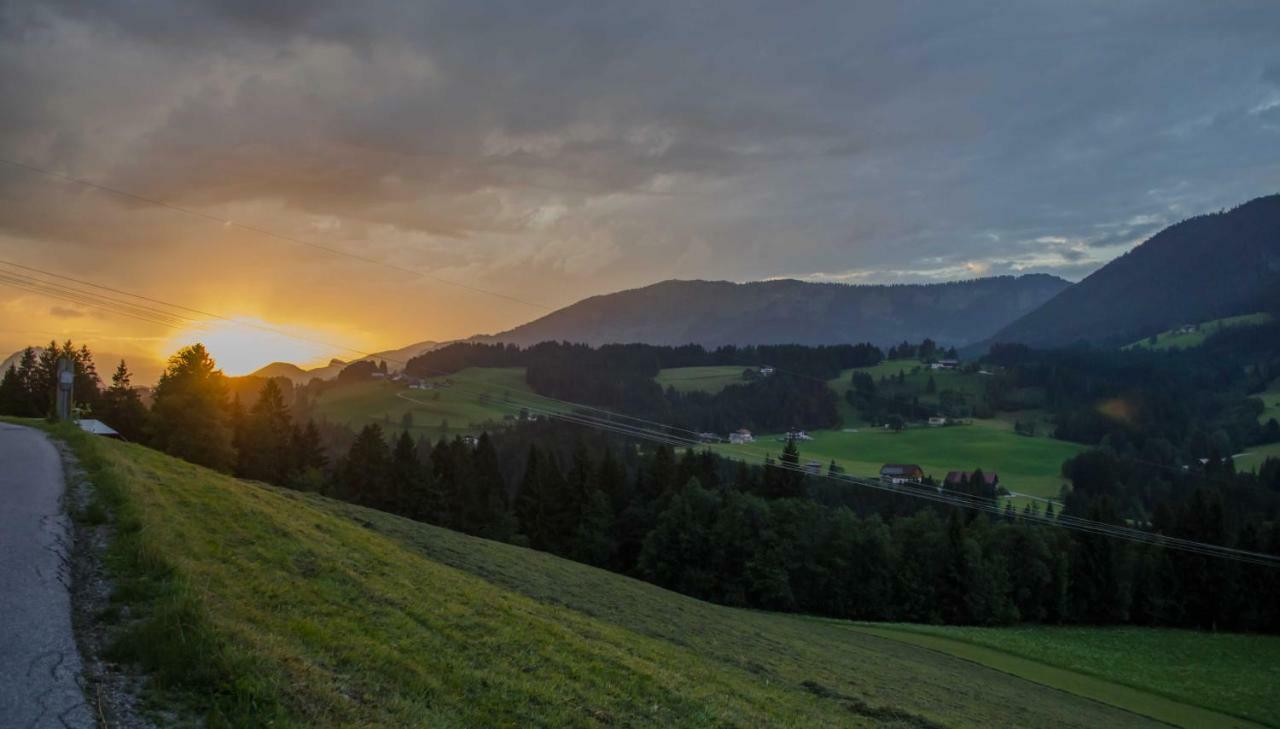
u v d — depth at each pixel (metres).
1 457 22.41
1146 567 95.31
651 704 17.09
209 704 9.57
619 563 101.12
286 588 15.69
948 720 29.78
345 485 100.50
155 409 82.62
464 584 24.72
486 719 12.90
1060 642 76.56
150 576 13.03
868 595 88.06
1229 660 72.88
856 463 163.25
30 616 10.94
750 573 87.69
